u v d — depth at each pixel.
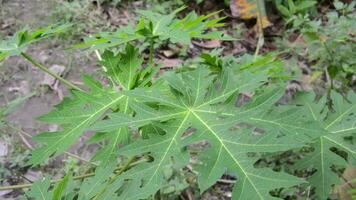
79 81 3.79
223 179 3.07
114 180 1.59
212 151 1.43
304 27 3.49
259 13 4.56
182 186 2.79
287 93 3.83
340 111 1.90
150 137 1.49
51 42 4.11
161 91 1.83
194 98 1.62
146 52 4.12
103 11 4.61
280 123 1.49
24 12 4.45
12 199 2.82
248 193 1.32
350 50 3.21
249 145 1.42
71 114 1.72
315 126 1.46
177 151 1.46
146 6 4.79
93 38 2.02
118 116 1.54
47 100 3.57
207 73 1.68
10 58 3.90
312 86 3.87
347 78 3.60
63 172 2.96
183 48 4.20
